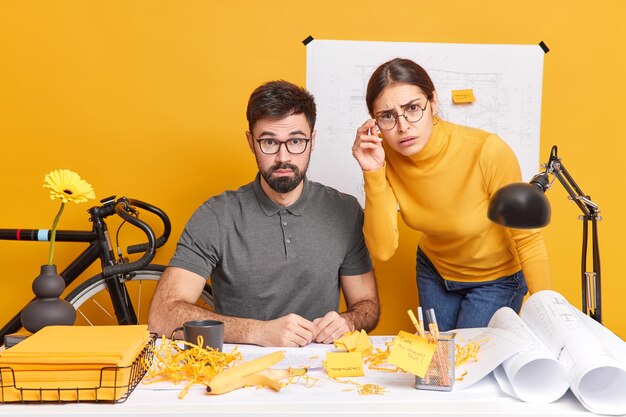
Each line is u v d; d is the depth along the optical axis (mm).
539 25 2824
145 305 2836
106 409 1198
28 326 1592
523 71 2826
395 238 2152
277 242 2117
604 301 2893
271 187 2020
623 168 2877
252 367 1349
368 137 2041
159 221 2807
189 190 2793
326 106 2779
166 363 1388
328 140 2789
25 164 2764
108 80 2752
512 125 2840
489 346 1416
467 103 2818
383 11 2771
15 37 2730
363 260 2207
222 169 2791
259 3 2744
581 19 2836
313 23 2758
